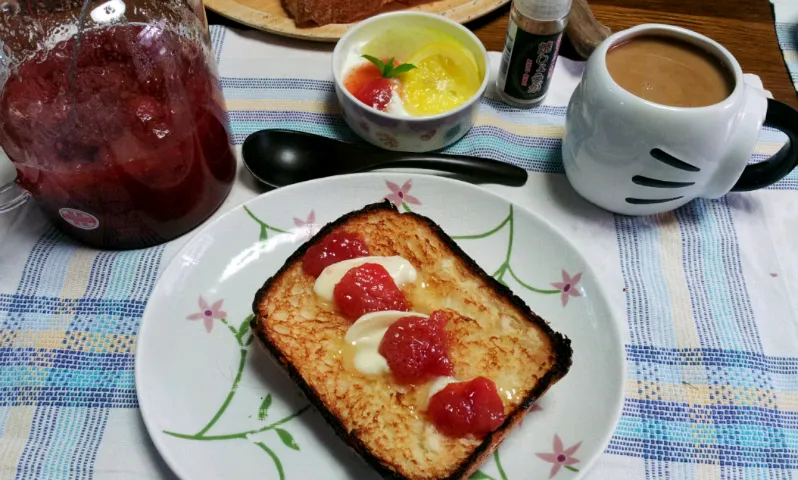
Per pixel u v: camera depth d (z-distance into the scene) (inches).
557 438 10.4
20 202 12.1
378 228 12.2
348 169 14.1
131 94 11.1
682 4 17.4
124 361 11.5
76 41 11.2
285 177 13.9
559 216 13.9
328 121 15.4
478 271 11.6
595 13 17.3
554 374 10.3
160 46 11.4
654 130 11.4
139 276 12.5
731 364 11.7
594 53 12.4
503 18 17.3
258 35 16.8
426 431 9.9
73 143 10.7
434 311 11.0
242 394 10.9
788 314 12.4
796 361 11.9
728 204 14.0
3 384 11.2
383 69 14.5
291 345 10.7
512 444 10.4
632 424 11.1
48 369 11.4
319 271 11.5
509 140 15.1
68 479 10.2
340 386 10.3
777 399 11.4
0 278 12.4
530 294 12.1
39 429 10.7
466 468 9.4
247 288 12.2
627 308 12.5
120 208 11.6
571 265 12.1
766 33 16.9
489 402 9.7
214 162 12.4
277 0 17.2
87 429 10.8
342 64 15.0
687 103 11.8
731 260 13.2
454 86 14.9
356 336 10.6
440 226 12.9
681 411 11.2
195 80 11.6
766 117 11.9
